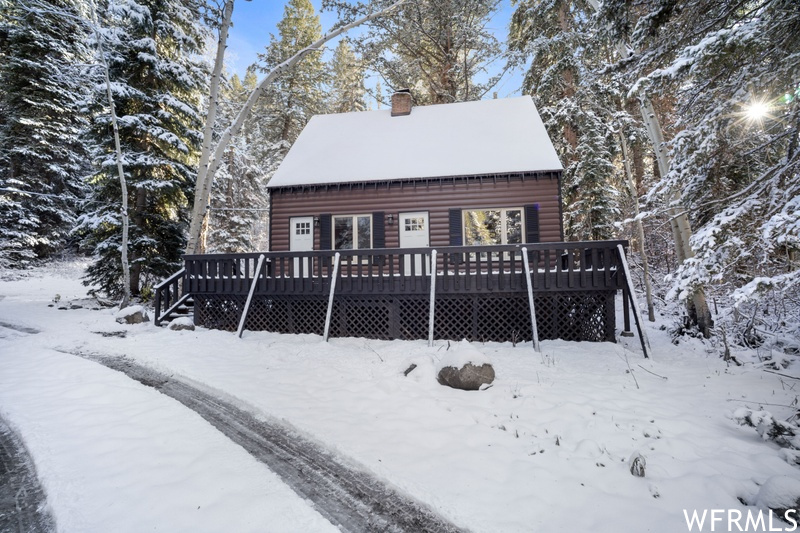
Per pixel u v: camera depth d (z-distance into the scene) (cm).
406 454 332
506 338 777
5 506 260
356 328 833
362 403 450
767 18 415
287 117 2420
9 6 1596
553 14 1466
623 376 546
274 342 763
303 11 2466
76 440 349
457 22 1705
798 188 427
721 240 453
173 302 1095
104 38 1153
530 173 1094
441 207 1152
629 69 639
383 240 1173
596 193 1335
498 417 411
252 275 898
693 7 524
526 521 245
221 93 1587
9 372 551
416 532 243
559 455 329
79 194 2222
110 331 828
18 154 1927
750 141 534
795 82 450
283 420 404
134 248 1269
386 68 1853
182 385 518
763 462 312
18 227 1917
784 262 468
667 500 266
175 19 1394
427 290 787
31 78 1847
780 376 536
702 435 362
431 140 1293
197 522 238
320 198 1220
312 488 288
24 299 1349
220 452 336
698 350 705
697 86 537
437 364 551
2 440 358
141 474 294
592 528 238
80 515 245
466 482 288
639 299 1259
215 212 2469
